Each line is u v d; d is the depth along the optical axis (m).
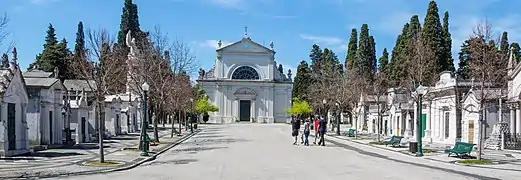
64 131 37.03
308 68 118.75
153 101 45.59
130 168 22.69
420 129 30.38
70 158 26.66
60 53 75.88
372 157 29.44
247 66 112.69
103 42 32.19
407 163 25.77
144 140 29.11
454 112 40.00
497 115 36.91
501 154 30.45
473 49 35.47
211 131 71.31
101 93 25.81
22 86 28.39
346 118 115.31
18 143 28.47
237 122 110.44
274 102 113.00
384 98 65.69
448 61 62.12
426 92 44.66
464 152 27.92
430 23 61.12
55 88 35.22
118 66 47.62
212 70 113.00
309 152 32.75
